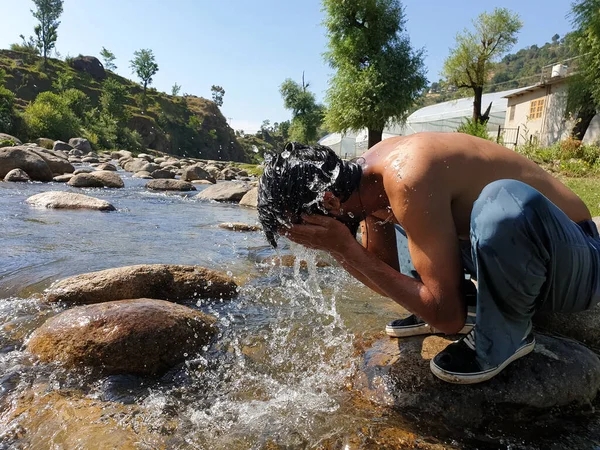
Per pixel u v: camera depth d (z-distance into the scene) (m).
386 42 19.66
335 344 2.28
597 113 17.80
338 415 1.69
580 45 16.20
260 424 1.61
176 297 2.86
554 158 15.37
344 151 35.06
